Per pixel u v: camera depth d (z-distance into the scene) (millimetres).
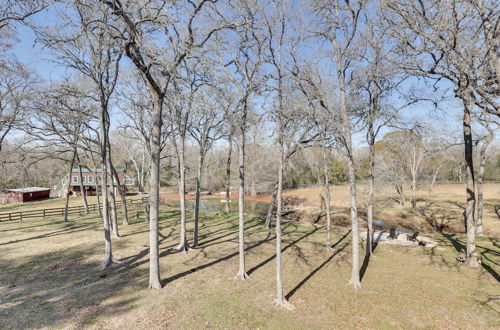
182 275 9508
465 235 15133
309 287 8414
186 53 8336
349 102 10820
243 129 9305
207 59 8758
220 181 46125
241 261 9148
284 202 32500
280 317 6676
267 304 7336
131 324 6398
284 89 8594
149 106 14266
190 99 10656
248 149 33562
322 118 8164
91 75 11680
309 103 8203
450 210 21875
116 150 40750
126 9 7375
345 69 9383
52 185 47375
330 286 8477
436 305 7227
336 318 6617
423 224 19531
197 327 6254
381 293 7961
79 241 14336
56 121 16719
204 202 36375
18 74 12883
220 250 12625
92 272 9859
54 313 6914
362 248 12781
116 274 9648
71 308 7176
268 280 9016
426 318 6598
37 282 8953
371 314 6789
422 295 7812
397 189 26562
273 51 8445
